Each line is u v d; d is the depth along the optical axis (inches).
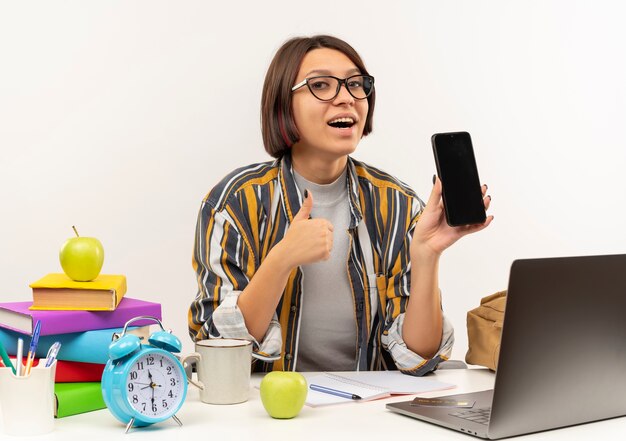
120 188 110.4
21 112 106.9
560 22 130.1
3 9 106.0
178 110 112.3
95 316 53.5
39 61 107.3
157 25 111.0
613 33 132.6
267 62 115.3
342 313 73.1
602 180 134.0
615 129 134.1
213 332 64.9
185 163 112.9
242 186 72.1
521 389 44.9
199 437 45.8
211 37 113.0
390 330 69.1
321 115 68.7
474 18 125.7
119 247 110.7
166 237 112.6
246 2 114.1
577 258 45.8
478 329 67.9
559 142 131.3
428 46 123.4
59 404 50.1
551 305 45.0
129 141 110.7
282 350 70.4
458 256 126.9
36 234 107.7
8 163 106.6
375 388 58.0
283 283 63.9
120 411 47.2
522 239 130.3
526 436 46.3
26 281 107.5
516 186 129.5
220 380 53.5
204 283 69.0
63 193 108.5
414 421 49.4
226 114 114.2
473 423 47.5
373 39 120.5
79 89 108.7
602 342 48.0
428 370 65.2
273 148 73.3
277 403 49.3
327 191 73.9
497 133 128.0
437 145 61.7
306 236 62.1
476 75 126.3
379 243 74.8
